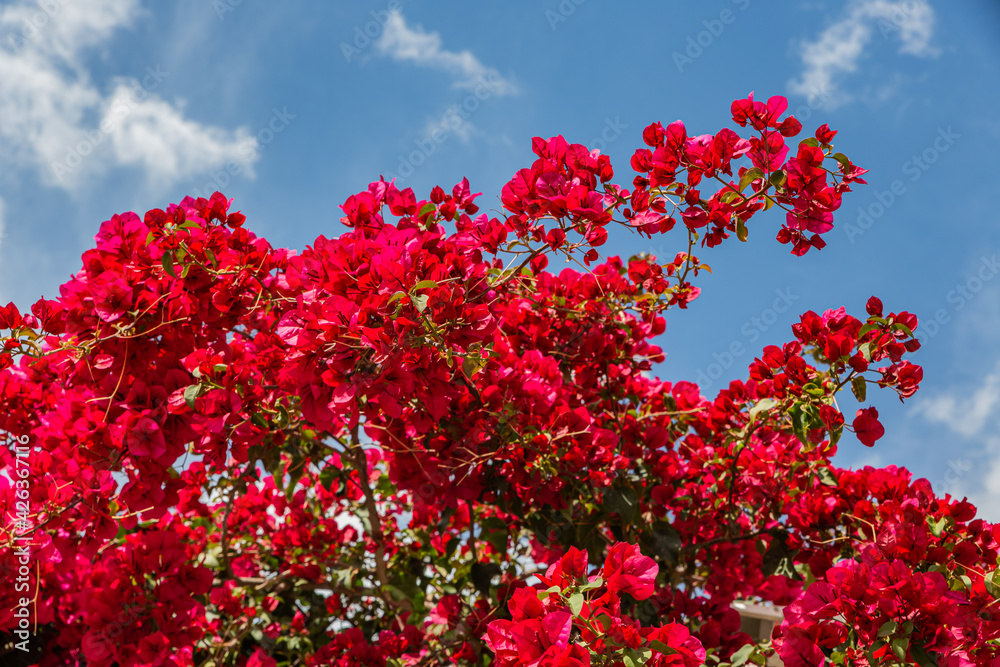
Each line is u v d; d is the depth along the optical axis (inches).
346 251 84.9
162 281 91.0
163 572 103.2
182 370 90.3
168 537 104.7
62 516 87.9
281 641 150.1
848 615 73.0
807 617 75.7
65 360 91.3
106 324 87.9
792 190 82.4
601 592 65.4
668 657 60.8
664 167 87.7
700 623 124.8
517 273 98.2
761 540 124.9
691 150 85.7
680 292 123.5
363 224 106.5
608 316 125.7
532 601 60.1
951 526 94.6
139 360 91.1
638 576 63.7
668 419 132.8
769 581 129.3
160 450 83.7
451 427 105.4
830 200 79.6
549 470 99.3
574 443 102.4
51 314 97.4
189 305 91.6
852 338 94.9
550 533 112.1
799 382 99.3
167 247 93.1
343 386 79.9
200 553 152.0
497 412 100.4
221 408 85.7
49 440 88.6
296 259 88.1
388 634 124.3
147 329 90.8
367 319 79.0
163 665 97.8
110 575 102.8
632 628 61.4
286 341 81.0
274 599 143.7
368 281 81.0
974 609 73.5
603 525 113.8
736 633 117.7
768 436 124.1
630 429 122.1
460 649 119.3
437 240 99.1
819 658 72.8
